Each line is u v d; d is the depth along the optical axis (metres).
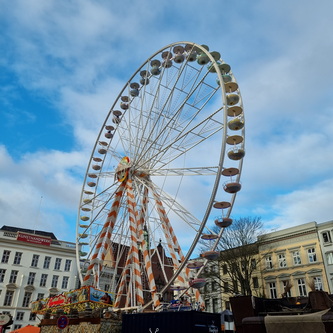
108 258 49.94
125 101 36.88
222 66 27.95
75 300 25.22
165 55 32.75
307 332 11.38
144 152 30.62
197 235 23.70
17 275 60.12
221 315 20.11
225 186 25.28
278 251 51.34
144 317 20.91
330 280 44.41
